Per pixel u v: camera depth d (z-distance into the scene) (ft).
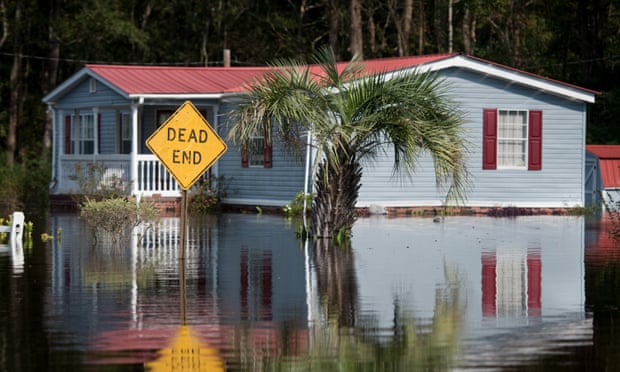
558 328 60.95
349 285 77.66
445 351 54.49
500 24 287.07
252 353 54.19
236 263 90.79
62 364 51.49
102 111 182.09
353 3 237.04
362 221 141.49
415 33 289.33
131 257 95.04
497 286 77.30
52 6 265.54
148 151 178.19
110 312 65.72
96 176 165.48
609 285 77.97
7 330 59.82
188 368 50.88
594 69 257.34
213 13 290.97
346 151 110.52
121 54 295.69
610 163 181.16
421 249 102.53
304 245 106.01
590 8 264.11
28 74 299.38
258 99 106.22
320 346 55.88
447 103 108.17
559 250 102.37
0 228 111.65
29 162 257.96
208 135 90.33
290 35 298.35
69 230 123.95
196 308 67.31
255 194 162.71
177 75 175.83
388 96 105.81
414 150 104.47
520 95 163.22
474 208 160.66
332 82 109.60
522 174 163.43
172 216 150.71
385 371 50.14
